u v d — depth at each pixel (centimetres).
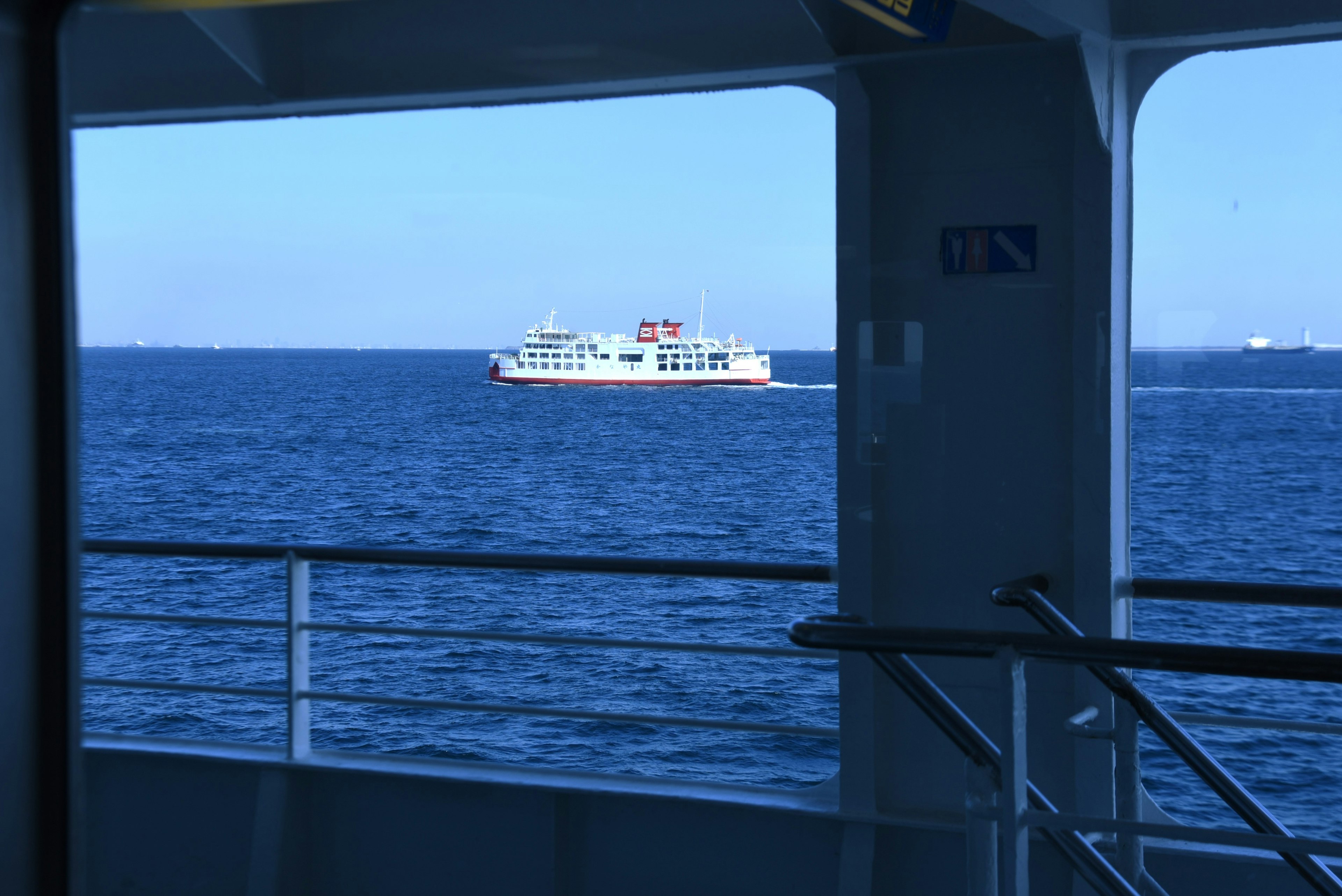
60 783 109
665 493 4903
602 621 3108
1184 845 228
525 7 265
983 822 154
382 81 276
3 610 104
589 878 260
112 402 8031
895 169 254
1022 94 244
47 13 106
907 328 255
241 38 270
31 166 106
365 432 6606
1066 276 244
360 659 2720
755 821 252
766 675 2547
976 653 141
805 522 4328
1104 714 243
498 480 5303
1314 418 5956
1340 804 1498
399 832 269
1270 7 225
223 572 3591
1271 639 2389
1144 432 5722
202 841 277
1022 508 249
